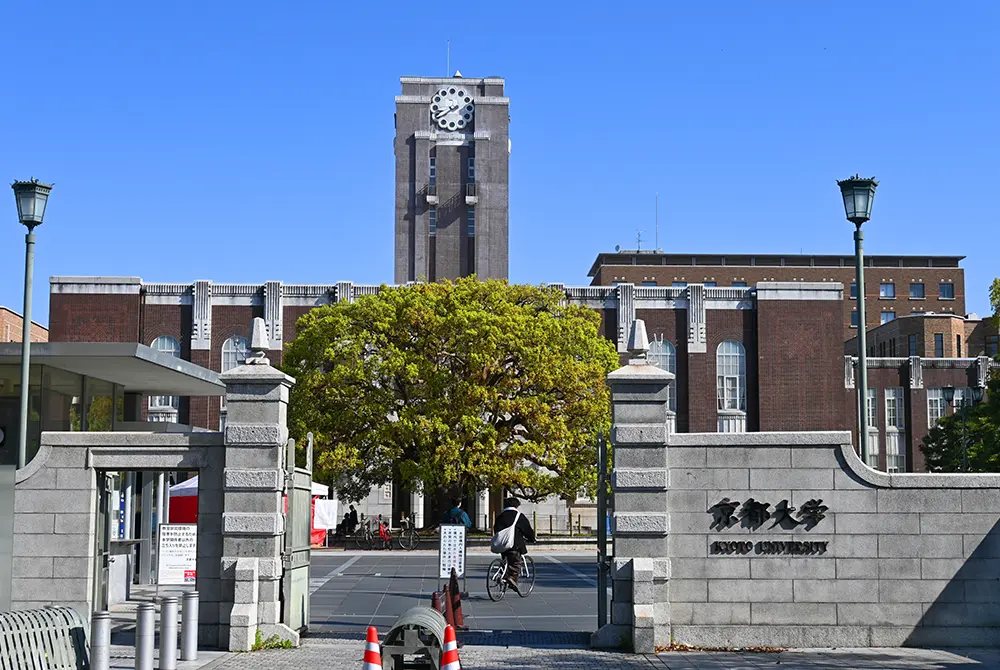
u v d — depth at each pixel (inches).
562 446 2003.0
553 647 669.3
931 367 3440.0
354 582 1214.3
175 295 2763.3
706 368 2839.6
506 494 2279.8
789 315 2859.3
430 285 2220.7
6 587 660.1
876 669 586.2
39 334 3654.0
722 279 4899.1
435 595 633.6
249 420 671.1
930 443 3085.6
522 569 1091.9
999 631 656.4
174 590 991.6
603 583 681.6
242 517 663.1
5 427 1004.6
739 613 658.8
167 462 675.4
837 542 662.5
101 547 685.3
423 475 1996.8
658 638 651.5
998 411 1916.8
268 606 666.8
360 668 589.0
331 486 2175.2
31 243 847.1
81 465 671.1
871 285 4995.1
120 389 1211.9
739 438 669.3
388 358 2046.0
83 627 540.4
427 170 3909.9
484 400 2014.0
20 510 666.2
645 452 664.4
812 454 667.4
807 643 655.8
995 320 1728.6
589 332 2198.6
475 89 3969.0
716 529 663.8
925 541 662.5
